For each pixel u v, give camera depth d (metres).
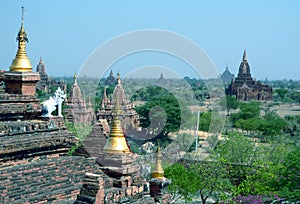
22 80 28.75
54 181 24.69
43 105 28.23
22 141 24.97
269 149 68.94
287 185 56.09
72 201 23.44
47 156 26.91
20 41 29.55
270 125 119.81
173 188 54.56
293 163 56.03
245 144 65.81
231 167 65.19
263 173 59.47
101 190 21.70
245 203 57.72
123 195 24.98
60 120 28.45
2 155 24.00
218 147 65.12
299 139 116.06
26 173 24.27
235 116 145.88
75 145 28.12
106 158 27.41
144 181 27.94
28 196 22.83
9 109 26.80
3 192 22.36
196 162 61.22
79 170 26.42
